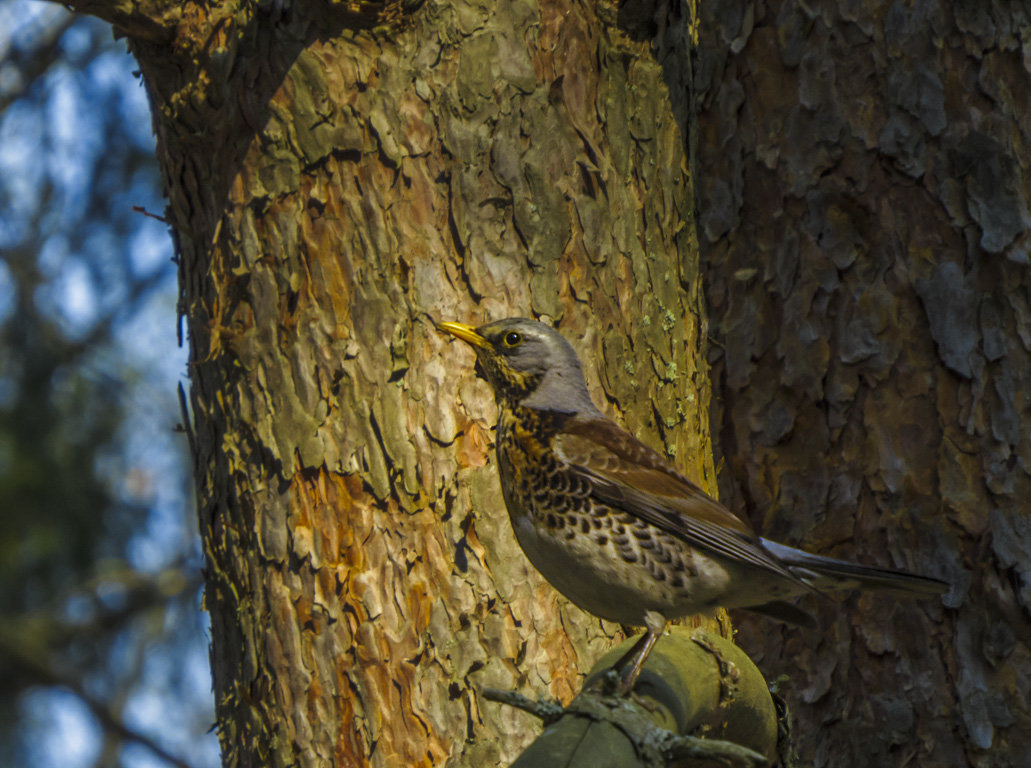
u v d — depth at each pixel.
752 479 9.09
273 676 6.70
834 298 8.95
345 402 6.78
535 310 6.90
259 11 6.96
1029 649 8.22
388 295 6.82
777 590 6.50
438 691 6.47
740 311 9.29
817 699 8.69
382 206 6.88
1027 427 8.38
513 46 7.10
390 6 6.93
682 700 5.64
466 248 6.89
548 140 7.09
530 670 6.52
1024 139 8.62
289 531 6.75
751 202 9.34
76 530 19.00
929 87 8.79
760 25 9.41
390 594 6.59
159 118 7.57
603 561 6.33
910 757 8.36
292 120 6.92
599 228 7.16
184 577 21.25
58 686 21.73
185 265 7.62
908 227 8.78
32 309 19.42
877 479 8.66
